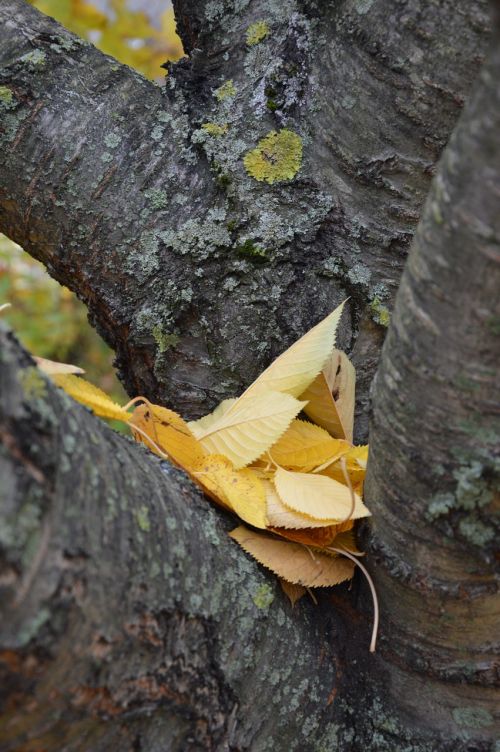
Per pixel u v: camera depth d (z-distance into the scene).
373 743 1.37
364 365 1.49
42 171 1.49
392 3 1.42
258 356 1.47
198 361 1.49
